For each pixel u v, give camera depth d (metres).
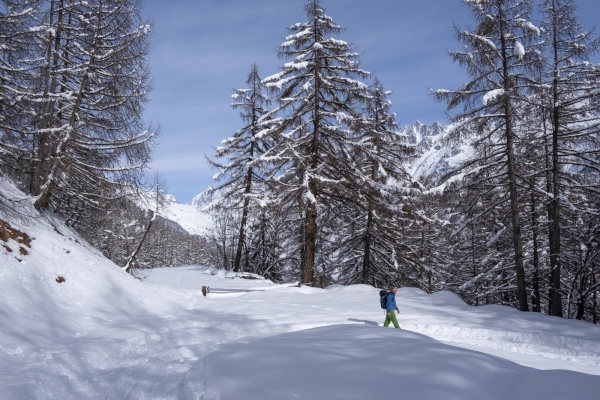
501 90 13.92
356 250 24.48
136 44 12.93
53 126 12.63
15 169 11.98
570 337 9.52
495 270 18.39
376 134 19.92
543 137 16.20
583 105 14.94
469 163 15.59
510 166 15.19
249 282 21.03
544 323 11.23
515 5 14.51
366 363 4.32
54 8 13.31
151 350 7.32
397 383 3.68
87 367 6.09
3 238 8.90
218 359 5.05
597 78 14.25
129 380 5.34
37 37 11.96
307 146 19.86
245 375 4.16
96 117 12.90
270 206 18.42
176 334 8.12
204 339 8.14
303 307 12.95
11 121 11.31
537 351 8.65
